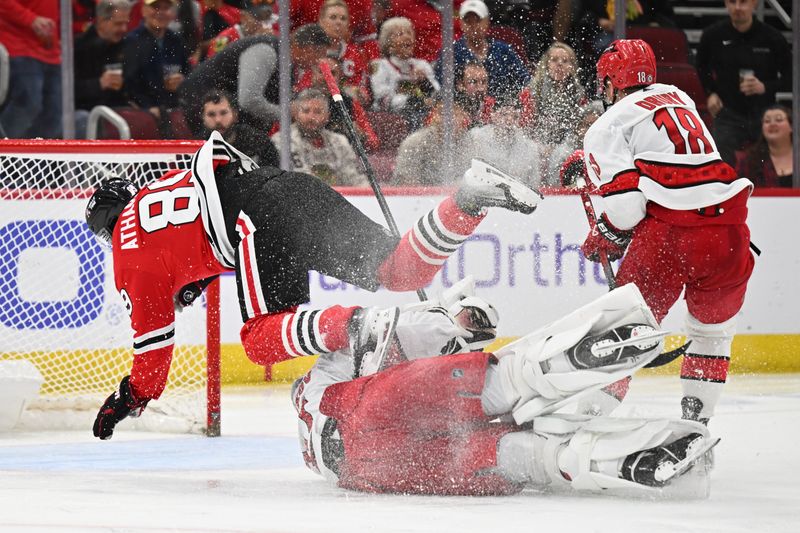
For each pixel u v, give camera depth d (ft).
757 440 48.78
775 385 72.18
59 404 58.44
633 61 42.63
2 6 80.33
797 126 83.51
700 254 40.73
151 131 82.43
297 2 82.58
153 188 41.83
